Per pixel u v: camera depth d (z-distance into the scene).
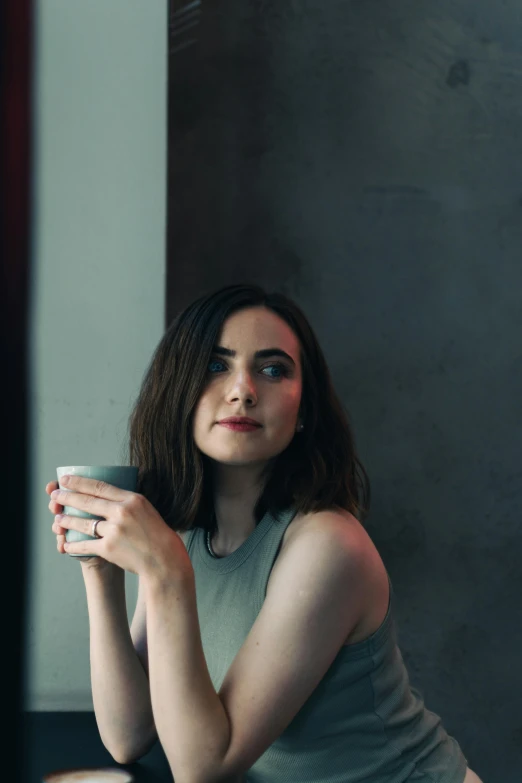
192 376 1.15
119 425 1.71
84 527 1.02
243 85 2.13
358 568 1.06
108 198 1.75
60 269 1.73
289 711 0.99
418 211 2.18
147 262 1.75
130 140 1.77
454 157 2.20
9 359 0.21
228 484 1.23
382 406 2.13
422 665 2.09
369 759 1.11
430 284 2.17
